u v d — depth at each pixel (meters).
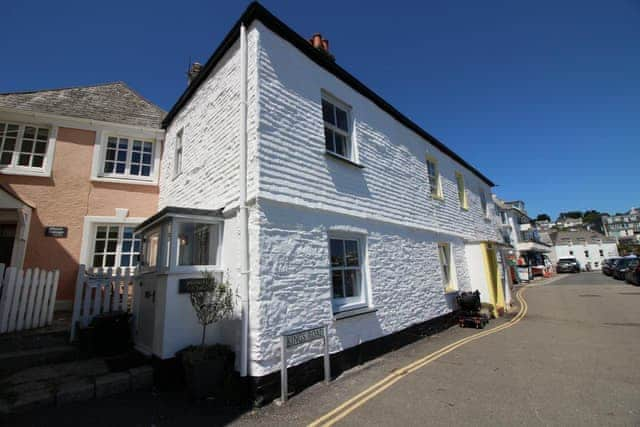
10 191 7.64
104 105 10.30
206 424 3.83
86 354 5.56
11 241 8.36
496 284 13.13
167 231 5.49
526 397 4.43
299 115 6.36
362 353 6.41
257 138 5.40
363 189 7.62
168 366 4.80
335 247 6.69
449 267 11.20
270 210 5.30
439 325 9.38
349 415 4.08
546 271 35.28
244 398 4.52
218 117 6.79
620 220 82.62
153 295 5.47
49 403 4.08
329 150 7.27
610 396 4.34
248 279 5.00
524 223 39.81
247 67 5.93
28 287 6.13
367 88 8.38
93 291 8.30
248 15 5.97
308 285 5.61
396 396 4.64
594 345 7.04
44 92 9.89
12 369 4.86
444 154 12.81
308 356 5.28
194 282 5.20
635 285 19.80
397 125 9.80
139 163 10.03
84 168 9.06
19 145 8.59
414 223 9.41
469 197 14.35
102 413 3.99
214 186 6.57
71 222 8.61
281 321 5.03
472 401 4.38
